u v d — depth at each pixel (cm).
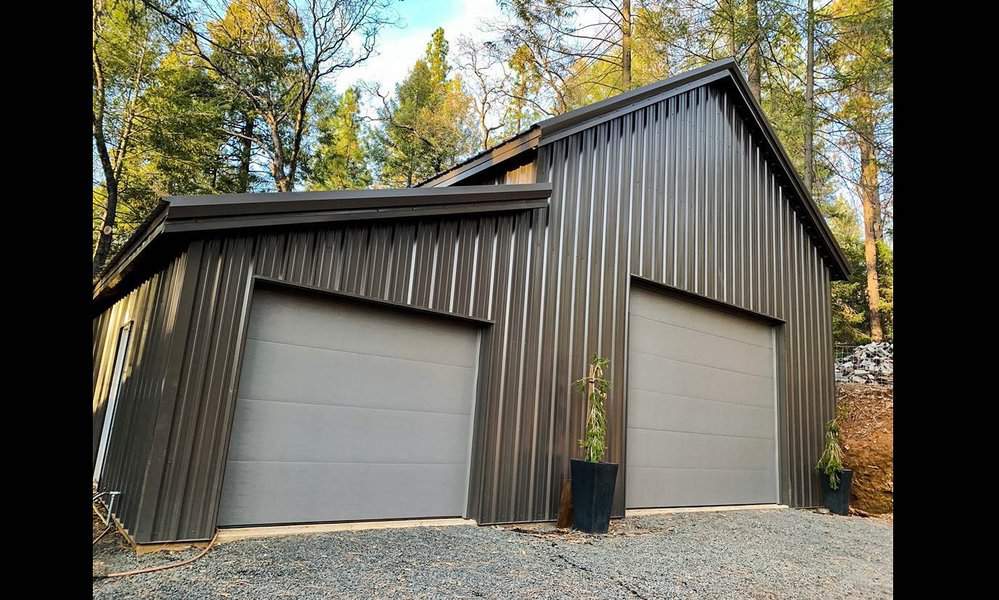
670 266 701
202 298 385
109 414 562
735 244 799
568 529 524
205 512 377
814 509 827
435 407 499
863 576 443
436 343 505
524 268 557
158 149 1473
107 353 641
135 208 1485
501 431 520
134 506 372
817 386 890
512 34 1568
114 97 1424
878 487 866
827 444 846
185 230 375
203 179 1595
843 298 1797
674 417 689
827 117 1356
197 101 1541
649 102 706
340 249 444
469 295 513
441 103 2011
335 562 358
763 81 1421
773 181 891
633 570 406
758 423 800
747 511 727
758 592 381
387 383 475
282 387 425
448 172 668
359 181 1948
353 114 1952
